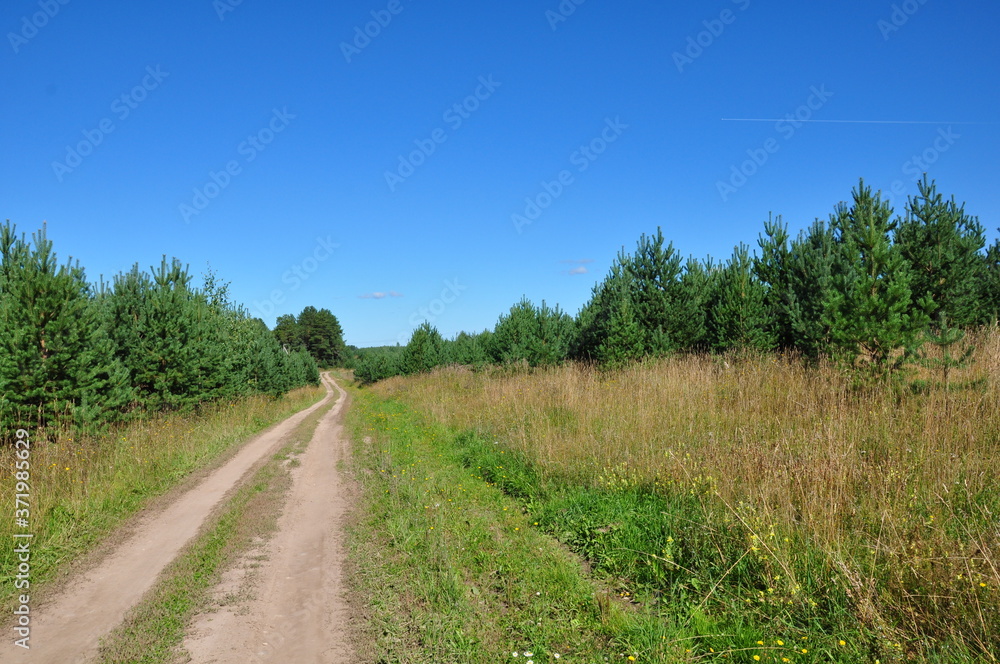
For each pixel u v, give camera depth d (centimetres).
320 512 757
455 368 2995
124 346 1477
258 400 2383
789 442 695
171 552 596
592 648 393
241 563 564
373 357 5372
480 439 1165
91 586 506
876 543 434
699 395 1065
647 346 1734
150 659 379
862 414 757
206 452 1212
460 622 430
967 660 325
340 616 445
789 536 476
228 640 407
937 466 562
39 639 407
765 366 1179
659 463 718
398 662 378
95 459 915
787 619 399
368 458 1149
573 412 1129
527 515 707
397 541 612
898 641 351
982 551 374
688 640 388
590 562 552
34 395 987
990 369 807
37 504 674
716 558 489
